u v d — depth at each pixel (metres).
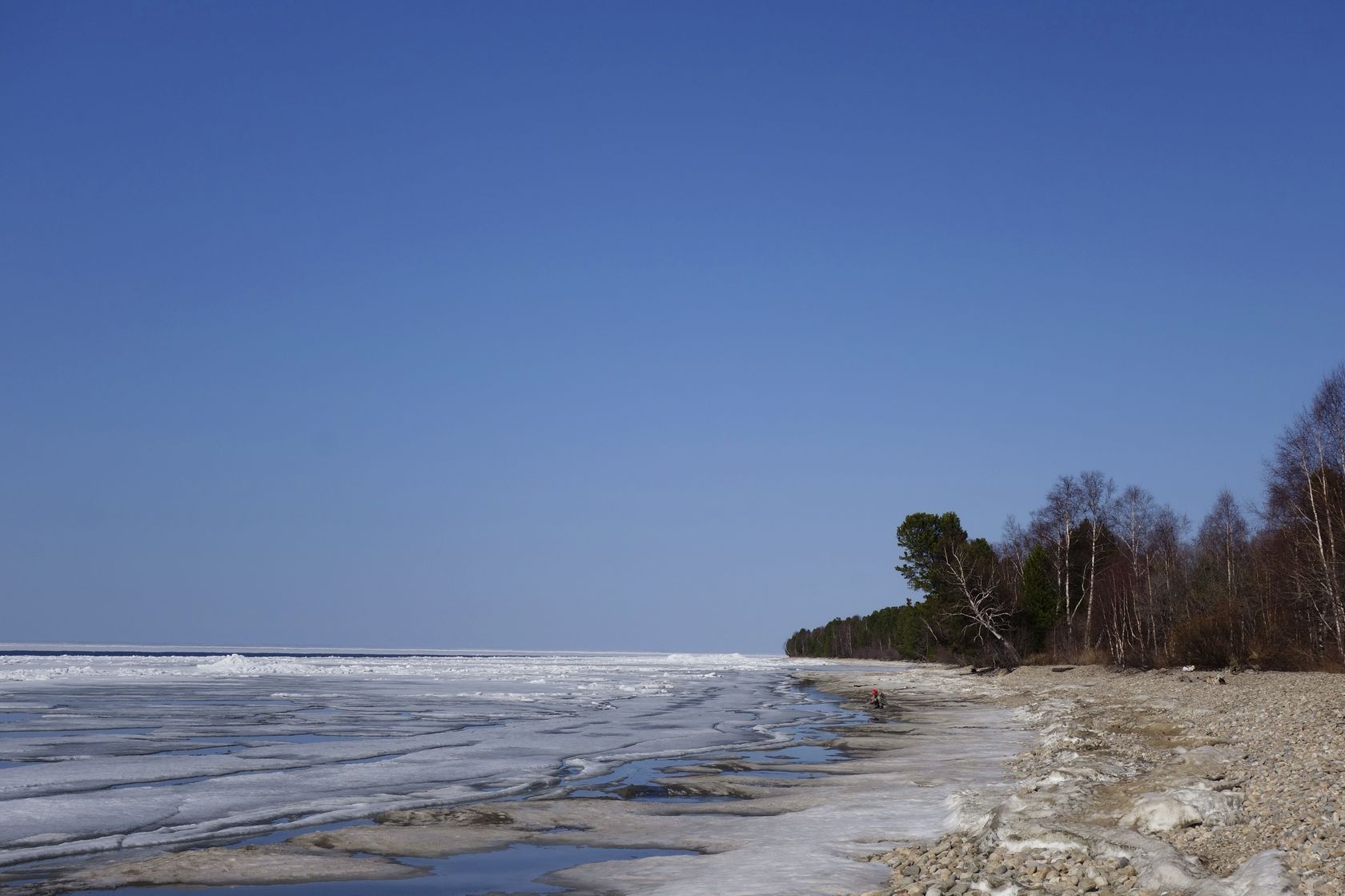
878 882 14.80
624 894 14.80
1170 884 12.68
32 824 20.42
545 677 94.69
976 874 14.08
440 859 17.48
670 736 39.16
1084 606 84.94
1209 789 16.95
